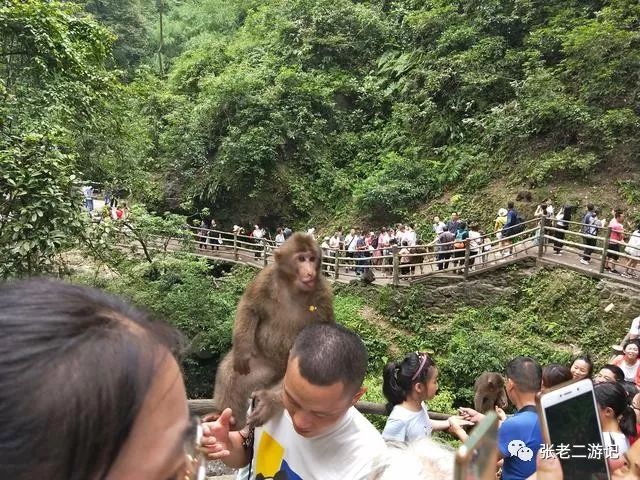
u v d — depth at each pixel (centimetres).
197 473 72
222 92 2169
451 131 1952
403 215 1872
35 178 621
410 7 2395
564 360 1068
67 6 1009
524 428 246
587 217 1308
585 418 170
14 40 876
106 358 52
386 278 1449
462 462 62
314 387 129
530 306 1223
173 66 2925
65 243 646
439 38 2122
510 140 1767
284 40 2492
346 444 140
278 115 2131
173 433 58
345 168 2198
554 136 1662
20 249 590
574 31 1623
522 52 1855
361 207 1952
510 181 1702
